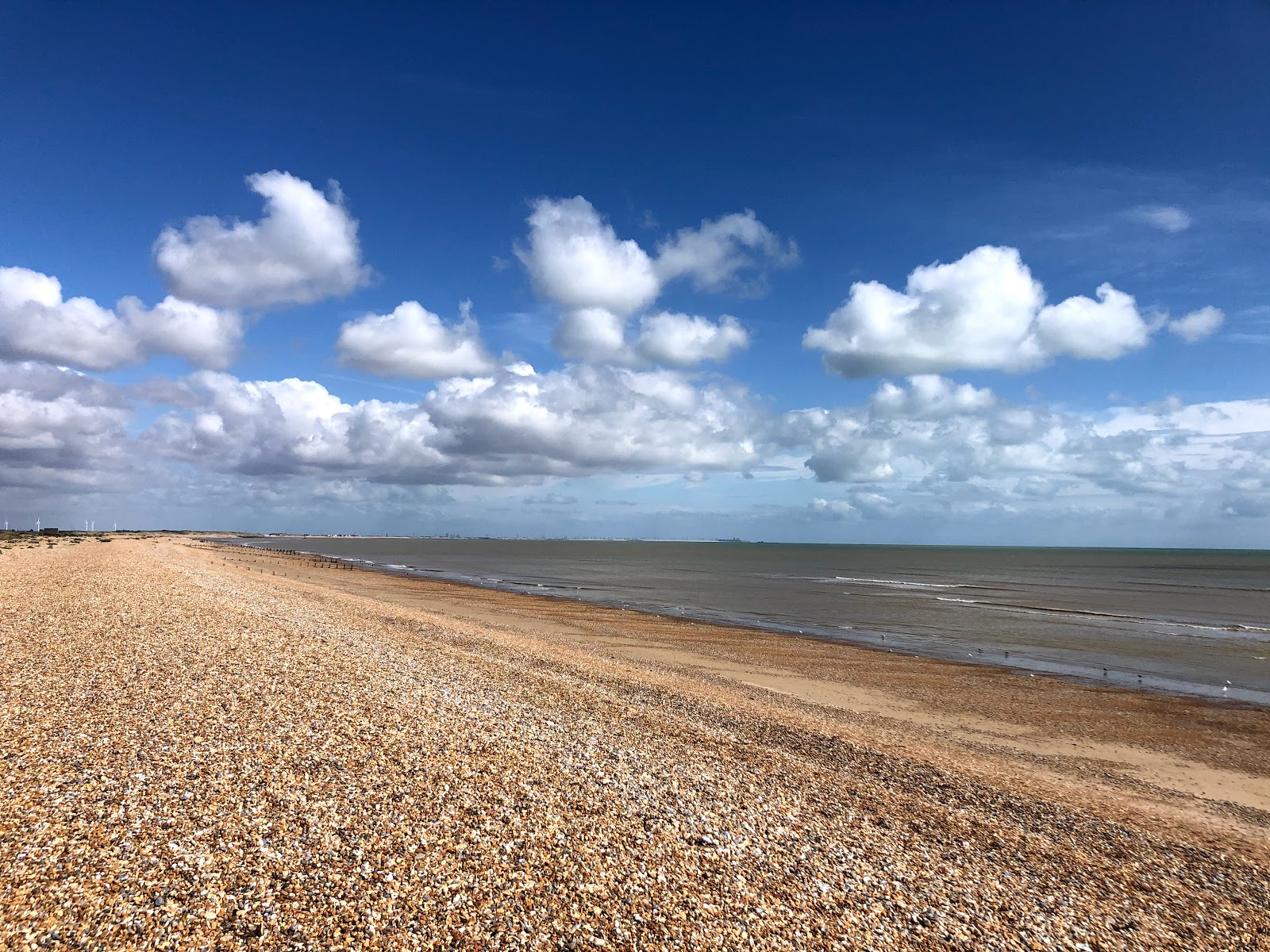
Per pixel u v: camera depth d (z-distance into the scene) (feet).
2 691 45.83
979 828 44.11
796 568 477.36
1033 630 164.86
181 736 40.70
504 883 29.99
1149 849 43.55
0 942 22.44
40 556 197.26
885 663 117.08
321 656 67.77
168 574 148.46
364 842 31.53
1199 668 119.75
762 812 41.78
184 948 23.56
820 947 28.63
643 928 28.30
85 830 29.27
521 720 54.90
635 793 41.78
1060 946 31.09
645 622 161.27
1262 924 34.99
